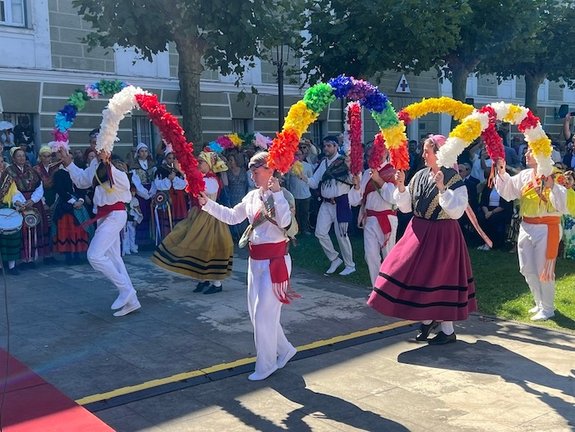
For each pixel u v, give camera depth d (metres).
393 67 11.88
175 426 4.18
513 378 4.97
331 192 8.55
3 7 13.19
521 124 5.82
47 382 4.86
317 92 5.00
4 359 5.37
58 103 13.89
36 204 9.11
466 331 6.25
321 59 11.80
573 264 9.15
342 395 4.67
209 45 9.92
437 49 11.46
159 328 6.28
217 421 4.25
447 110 6.23
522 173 6.42
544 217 6.32
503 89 24.91
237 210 5.07
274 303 4.88
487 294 7.52
